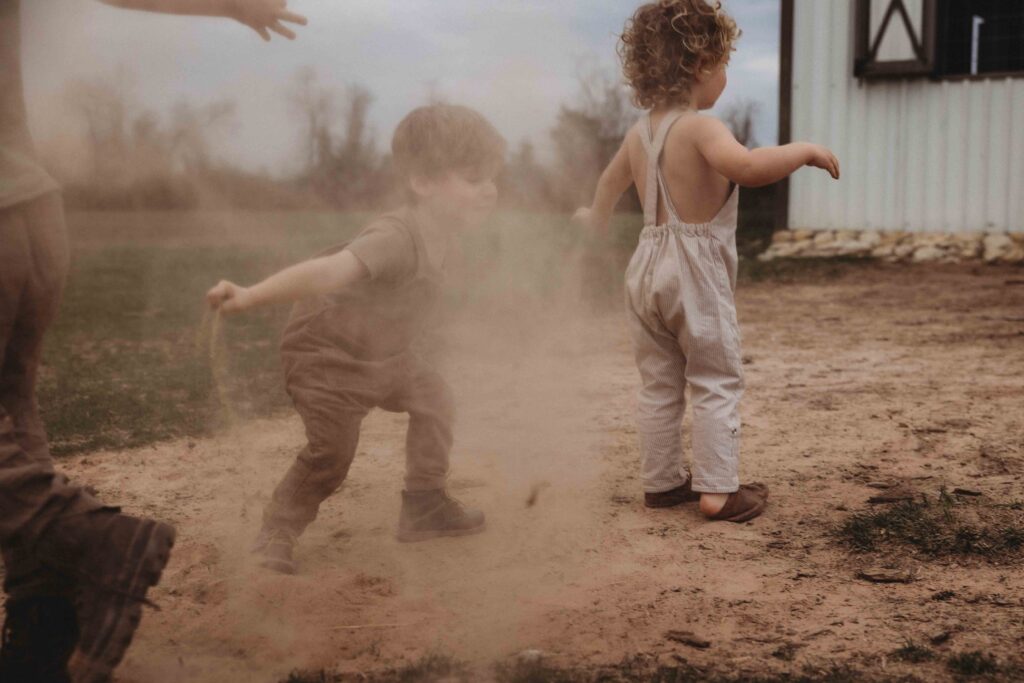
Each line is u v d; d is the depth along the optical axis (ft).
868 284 31.71
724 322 9.23
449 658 5.91
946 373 16.70
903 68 39.32
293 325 7.04
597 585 7.32
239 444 9.30
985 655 6.25
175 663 5.83
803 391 15.37
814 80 41.32
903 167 40.27
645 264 9.43
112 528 4.92
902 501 9.57
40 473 4.93
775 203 42.39
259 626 6.30
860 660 6.23
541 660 6.02
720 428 9.13
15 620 5.39
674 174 9.25
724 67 9.59
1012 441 11.87
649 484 9.49
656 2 9.39
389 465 10.73
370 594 6.84
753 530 8.86
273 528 7.17
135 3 5.52
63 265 5.59
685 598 7.22
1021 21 42.91
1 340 5.35
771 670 6.05
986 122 38.83
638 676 5.90
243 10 5.78
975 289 29.78
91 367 17.19
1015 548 8.20
